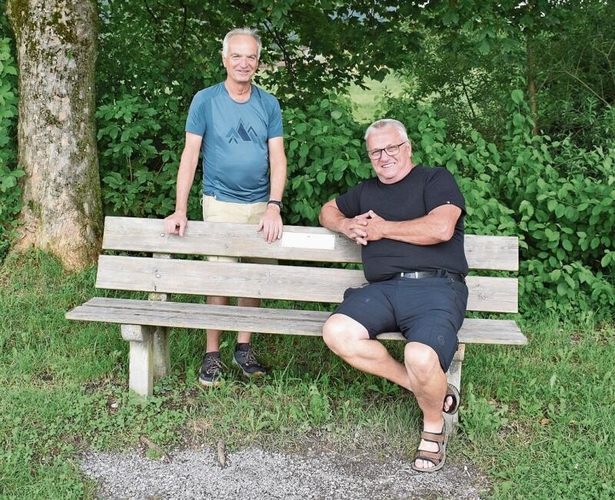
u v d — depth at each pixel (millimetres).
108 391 3822
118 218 4035
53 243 5320
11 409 3574
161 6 7176
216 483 3143
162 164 5906
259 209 3998
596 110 7324
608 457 3250
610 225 4824
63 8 5223
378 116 6473
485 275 5023
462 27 5660
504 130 7082
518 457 3312
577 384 3992
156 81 6180
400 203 3650
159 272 4000
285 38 7250
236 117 3758
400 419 3576
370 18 6723
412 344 3174
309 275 3947
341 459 3340
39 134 5293
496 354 4383
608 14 7188
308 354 4375
